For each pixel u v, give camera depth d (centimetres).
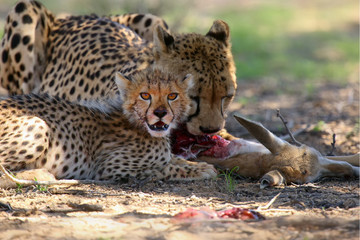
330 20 4625
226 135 1152
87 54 1228
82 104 1014
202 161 1083
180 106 976
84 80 1202
